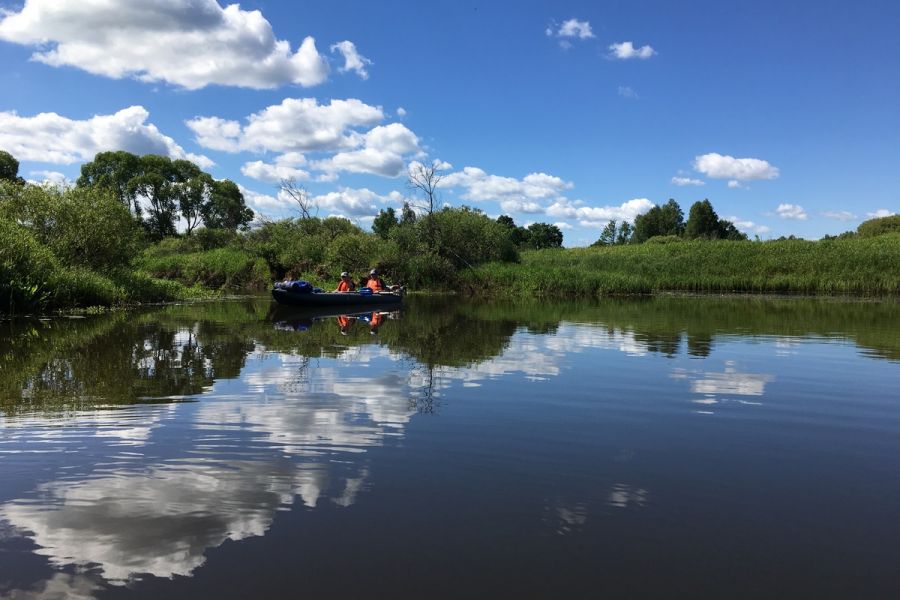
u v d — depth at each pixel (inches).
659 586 96.7
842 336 426.0
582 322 523.5
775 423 194.9
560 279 1069.1
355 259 1198.3
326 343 370.3
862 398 230.4
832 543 113.0
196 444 164.7
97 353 318.7
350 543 108.9
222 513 121.0
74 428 178.9
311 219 1456.7
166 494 130.3
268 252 1250.0
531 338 404.8
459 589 94.3
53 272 559.5
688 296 1003.3
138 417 191.6
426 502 127.7
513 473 146.3
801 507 129.3
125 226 748.0
